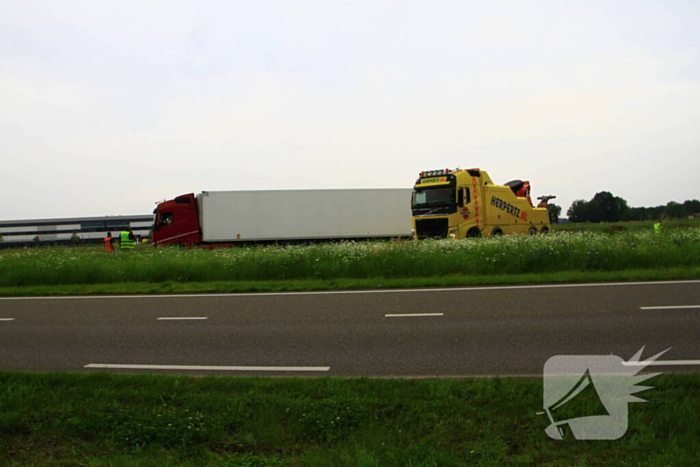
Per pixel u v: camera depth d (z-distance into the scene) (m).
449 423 4.49
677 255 14.96
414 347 7.49
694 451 3.88
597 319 8.77
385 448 4.09
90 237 89.81
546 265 14.80
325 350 7.54
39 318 10.98
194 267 15.99
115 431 4.56
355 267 15.15
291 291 13.21
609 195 82.69
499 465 3.81
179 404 5.17
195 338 8.59
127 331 9.34
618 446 4.02
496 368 6.36
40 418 4.91
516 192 30.11
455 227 25.08
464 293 11.88
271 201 34.44
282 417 4.73
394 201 35.81
